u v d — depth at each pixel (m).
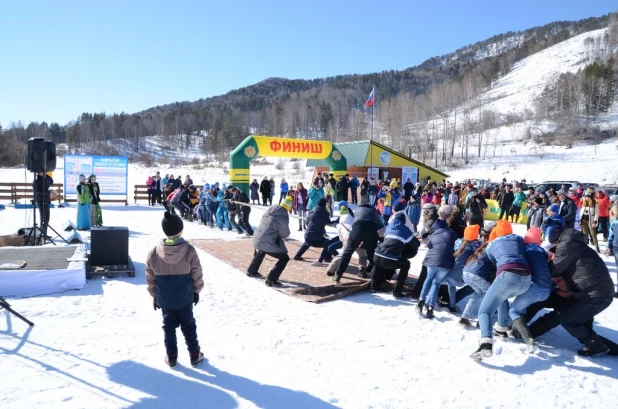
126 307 6.02
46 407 3.48
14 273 6.38
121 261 7.96
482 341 4.67
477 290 5.45
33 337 4.83
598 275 4.77
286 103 142.62
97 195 13.48
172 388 3.88
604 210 14.07
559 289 5.14
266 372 4.26
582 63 122.88
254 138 22.36
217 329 5.36
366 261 7.95
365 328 5.55
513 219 20.05
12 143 65.88
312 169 56.59
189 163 83.44
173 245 4.11
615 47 123.50
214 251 10.13
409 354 4.83
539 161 54.00
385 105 88.62
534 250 4.99
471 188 16.92
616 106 83.38
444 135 65.88
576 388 4.23
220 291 6.96
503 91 122.44
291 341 5.05
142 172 52.88
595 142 62.59
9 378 3.91
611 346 5.02
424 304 6.04
